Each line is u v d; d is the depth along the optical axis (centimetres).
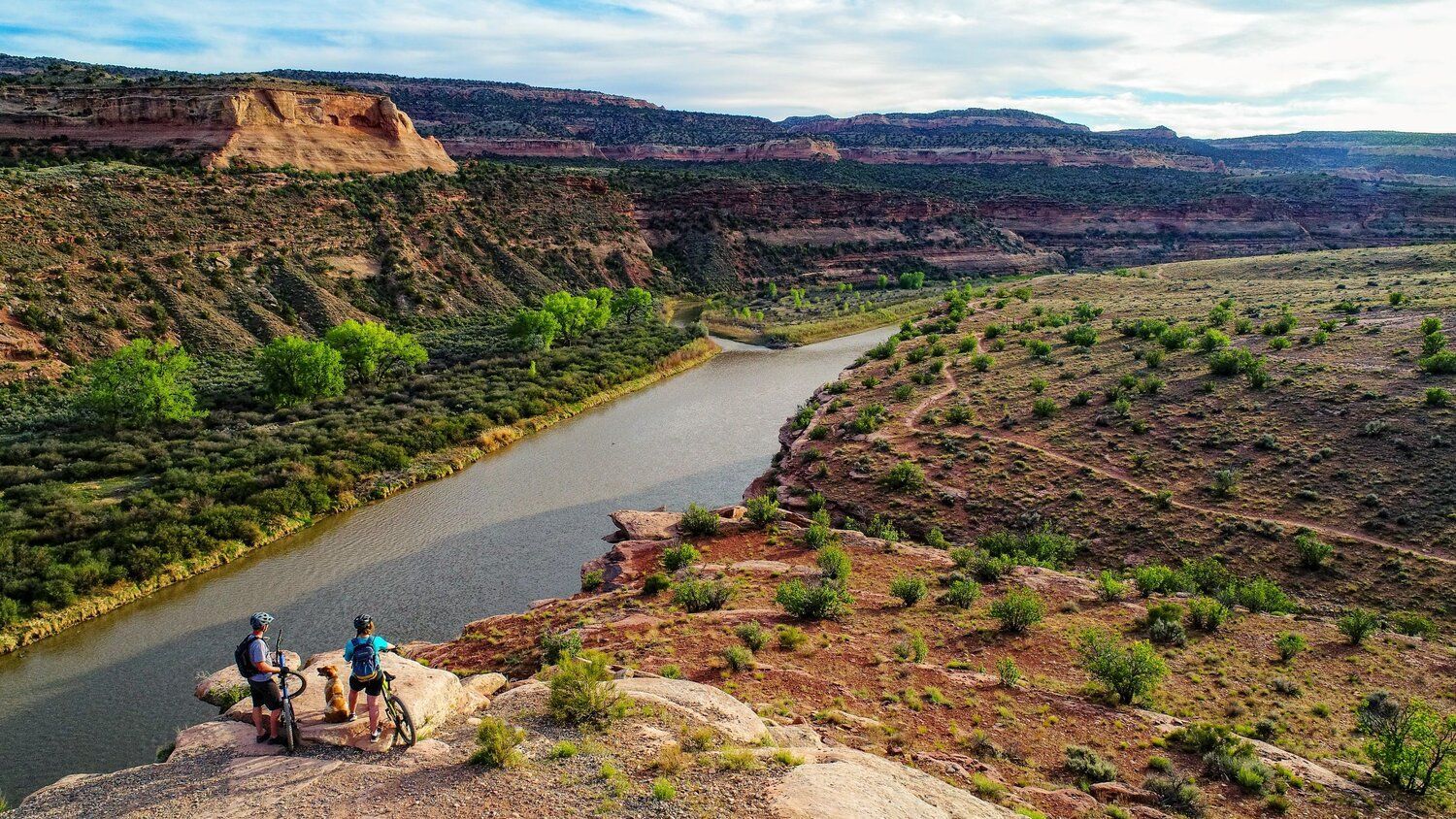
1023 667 2203
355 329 6806
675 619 2528
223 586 3672
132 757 2533
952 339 7888
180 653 3116
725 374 8450
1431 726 1594
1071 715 1853
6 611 3170
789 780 1062
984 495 4153
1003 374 6222
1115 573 3381
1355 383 4734
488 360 7619
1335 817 1405
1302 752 1734
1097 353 6425
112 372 5353
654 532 3700
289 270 8462
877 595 2817
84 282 6819
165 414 5400
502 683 1597
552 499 4822
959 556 3234
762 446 5888
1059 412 5131
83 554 3566
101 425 5297
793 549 3425
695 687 1480
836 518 4147
